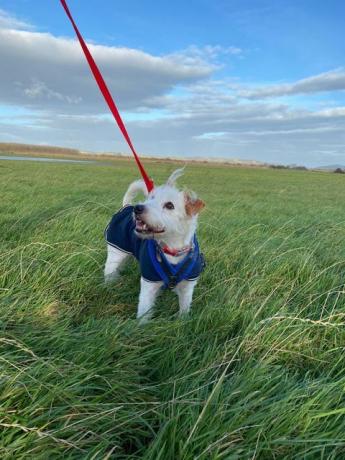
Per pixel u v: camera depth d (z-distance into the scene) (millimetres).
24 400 517
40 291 844
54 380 557
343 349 757
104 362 627
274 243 1490
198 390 585
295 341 771
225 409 546
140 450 513
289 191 6184
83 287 956
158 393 610
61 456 463
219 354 689
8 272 882
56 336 656
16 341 584
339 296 1017
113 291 990
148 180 1080
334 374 725
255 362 684
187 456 472
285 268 1181
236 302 915
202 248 1357
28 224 1394
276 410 545
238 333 783
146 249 950
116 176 6195
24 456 445
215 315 843
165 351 708
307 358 750
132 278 1128
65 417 504
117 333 698
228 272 1156
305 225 2086
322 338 806
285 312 853
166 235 908
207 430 509
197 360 698
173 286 954
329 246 1530
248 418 526
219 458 472
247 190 5656
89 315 854
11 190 2727
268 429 532
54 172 5797
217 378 631
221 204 3301
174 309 997
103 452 487
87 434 503
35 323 720
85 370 569
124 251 1090
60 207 1856
